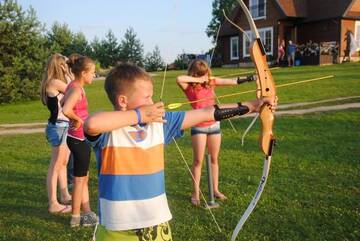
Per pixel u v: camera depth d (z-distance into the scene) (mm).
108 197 2291
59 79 4535
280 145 7230
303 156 6426
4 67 18891
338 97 12711
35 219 4496
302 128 8656
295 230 3916
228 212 4438
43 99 4629
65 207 4723
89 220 4277
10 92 18609
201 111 2412
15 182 5891
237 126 9344
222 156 6719
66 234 4098
